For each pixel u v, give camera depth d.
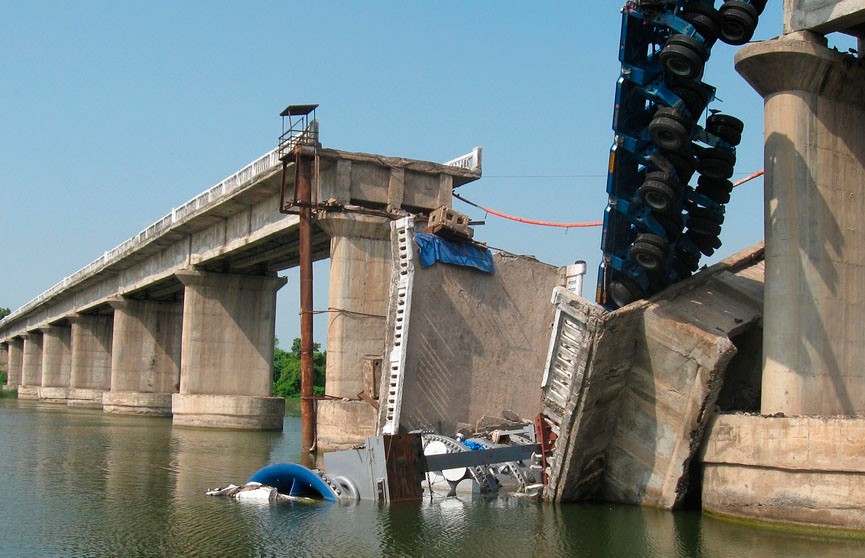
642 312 22.28
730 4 22.42
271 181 39.91
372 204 37.66
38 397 105.88
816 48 20.53
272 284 52.75
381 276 36.56
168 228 52.88
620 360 22.52
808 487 19.16
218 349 51.47
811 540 18.34
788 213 20.97
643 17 23.30
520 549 17.52
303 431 35.91
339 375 35.75
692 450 21.78
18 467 29.64
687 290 24.55
